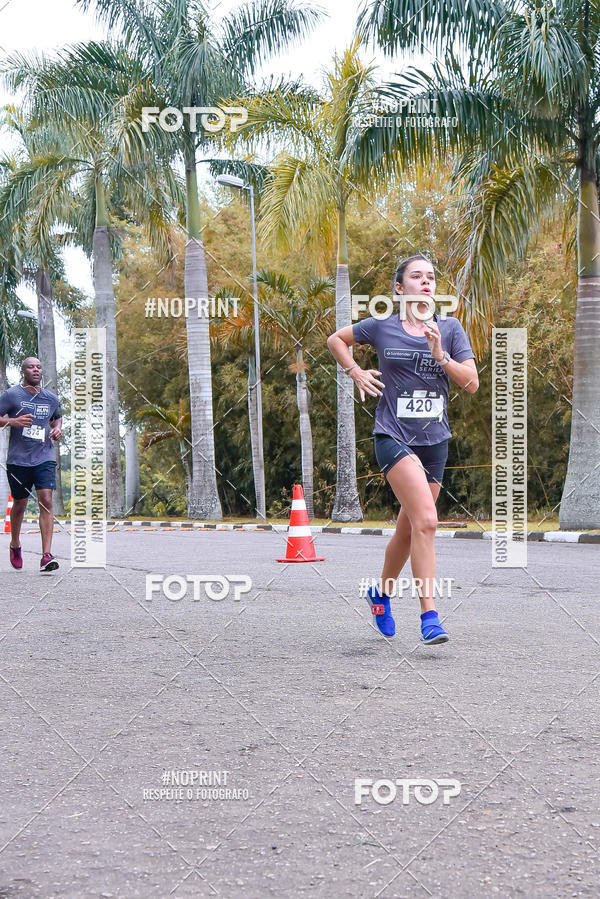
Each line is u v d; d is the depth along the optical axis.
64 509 27.08
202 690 2.98
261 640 3.92
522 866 1.61
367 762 2.19
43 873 1.60
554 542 10.53
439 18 11.02
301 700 2.82
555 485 19.45
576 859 1.63
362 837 1.74
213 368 21.31
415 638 3.93
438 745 2.33
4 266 26.89
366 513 20.66
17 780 2.11
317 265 15.65
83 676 3.22
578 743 2.34
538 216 11.74
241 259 18.44
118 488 14.20
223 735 2.45
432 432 3.57
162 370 15.59
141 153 12.44
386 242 17.33
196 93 12.85
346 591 5.64
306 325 17.83
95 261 12.80
